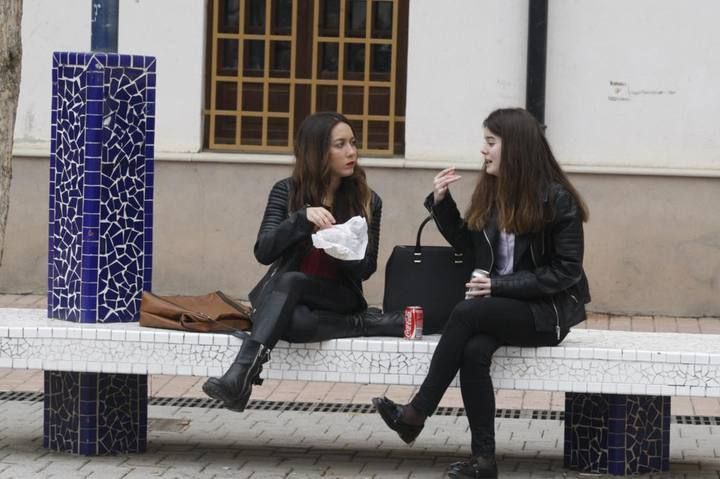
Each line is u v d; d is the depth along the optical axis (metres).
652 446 12.12
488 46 21.31
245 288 21.80
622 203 21.34
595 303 21.53
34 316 12.95
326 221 11.63
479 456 11.32
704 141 21.16
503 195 11.46
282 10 21.77
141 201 12.71
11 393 15.77
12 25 13.20
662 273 21.39
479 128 21.39
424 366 11.56
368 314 12.12
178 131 21.77
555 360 11.46
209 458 12.49
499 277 11.38
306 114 21.81
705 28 21.02
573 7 21.14
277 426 14.19
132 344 11.84
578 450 12.17
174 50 21.62
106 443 12.45
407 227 21.56
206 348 11.73
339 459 12.58
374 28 21.69
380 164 21.45
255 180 21.67
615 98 21.19
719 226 21.22
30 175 21.84
